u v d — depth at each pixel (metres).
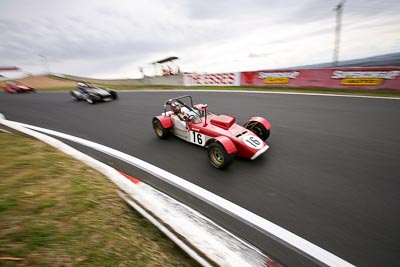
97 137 7.38
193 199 4.16
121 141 6.96
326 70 12.45
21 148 5.11
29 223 2.75
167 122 6.69
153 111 10.43
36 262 2.25
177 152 6.02
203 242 3.03
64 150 5.49
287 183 4.57
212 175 4.90
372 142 6.20
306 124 7.77
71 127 8.55
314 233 3.37
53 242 2.53
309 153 5.76
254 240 3.26
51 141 6.09
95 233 2.78
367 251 3.08
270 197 4.18
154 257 2.67
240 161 5.43
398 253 3.04
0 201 3.08
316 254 3.05
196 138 6.09
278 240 3.26
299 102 10.55
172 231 3.13
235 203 4.03
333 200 4.05
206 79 17.50
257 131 6.25
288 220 3.63
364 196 4.12
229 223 3.57
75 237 2.65
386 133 6.69
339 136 6.68
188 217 3.62
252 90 14.32
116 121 9.11
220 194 4.28
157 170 5.17
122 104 12.25
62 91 19.42
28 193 3.34
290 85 13.87
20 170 4.02
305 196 4.18
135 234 2.96
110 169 4.88
